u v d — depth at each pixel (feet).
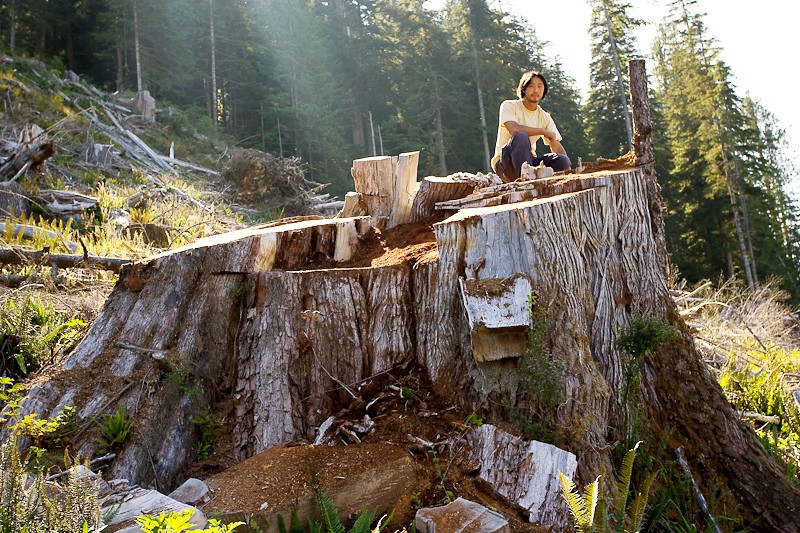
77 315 16.69
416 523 9.09
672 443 12.48
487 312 10.82
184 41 122.83
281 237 13.96
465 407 11.39
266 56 130.21
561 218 12.07
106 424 10.91
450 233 12.10
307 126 113.80
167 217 34.53
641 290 13.32
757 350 22.97
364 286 12.80
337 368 12.21
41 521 7.47
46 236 24.20
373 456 10.17
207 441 11.47
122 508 8.57
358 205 16.74
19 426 10.32
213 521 7.89
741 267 99.25
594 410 10.99
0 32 107.04
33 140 36.09
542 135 18.28
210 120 107.04
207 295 12.73
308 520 9.14
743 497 12.19
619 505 8.64
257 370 11.97
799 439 15.42
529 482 9.80
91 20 120.47
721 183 97.04
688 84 104.83
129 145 67.05
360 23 135.13
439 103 113.19
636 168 14.35
